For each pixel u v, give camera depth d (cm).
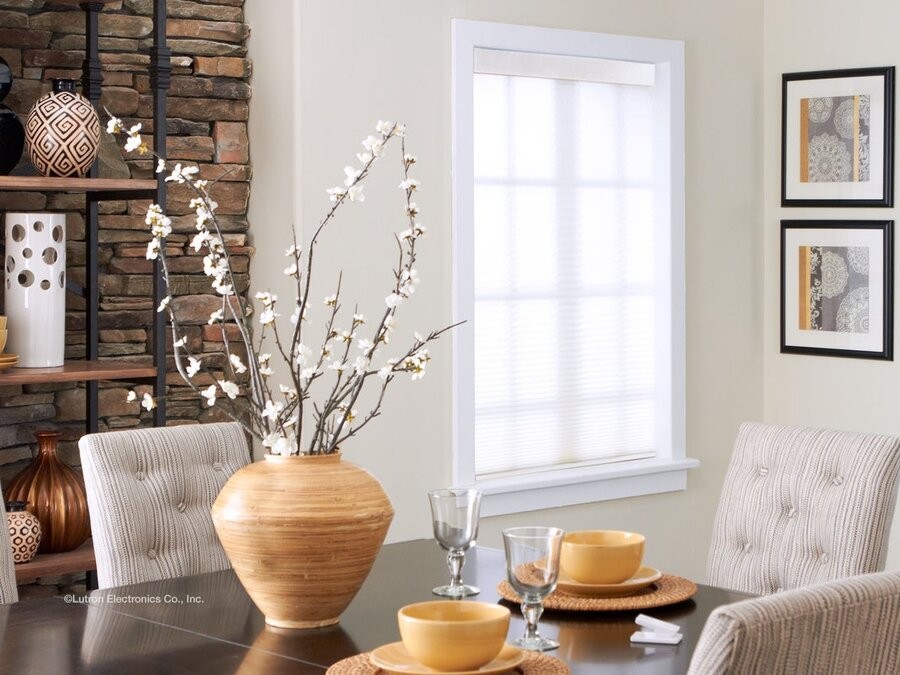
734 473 273
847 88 462
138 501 253
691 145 466
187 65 378
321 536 194
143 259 373
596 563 211
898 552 447
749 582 263
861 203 459
